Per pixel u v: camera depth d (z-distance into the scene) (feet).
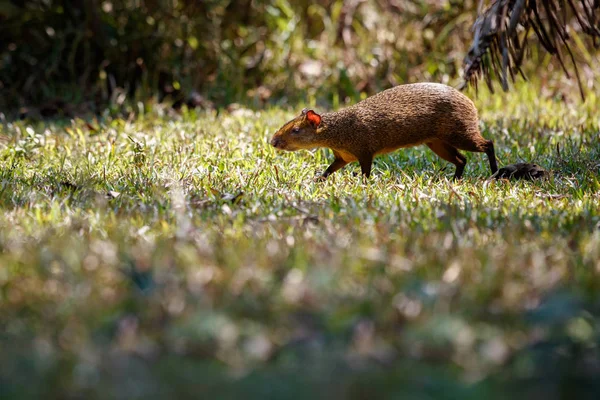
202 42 66.80
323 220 29.99
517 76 65.77
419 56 68.49
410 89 38.93
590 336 19.66
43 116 59.36
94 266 23.88
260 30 70.90
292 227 28.94
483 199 34.35
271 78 67.72
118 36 64.59
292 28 70.18
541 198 34.99
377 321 20.29
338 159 40.16
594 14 41.60
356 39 72.28
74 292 22.03
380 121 38.34
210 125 52.34
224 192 35.35
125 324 20.04
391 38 70.28
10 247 26.14
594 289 22.11
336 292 21.88
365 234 27.89
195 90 63.31
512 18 38.68
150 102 59.72
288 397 16.90
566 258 25.00
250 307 20.95
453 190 35.24
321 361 18.63
